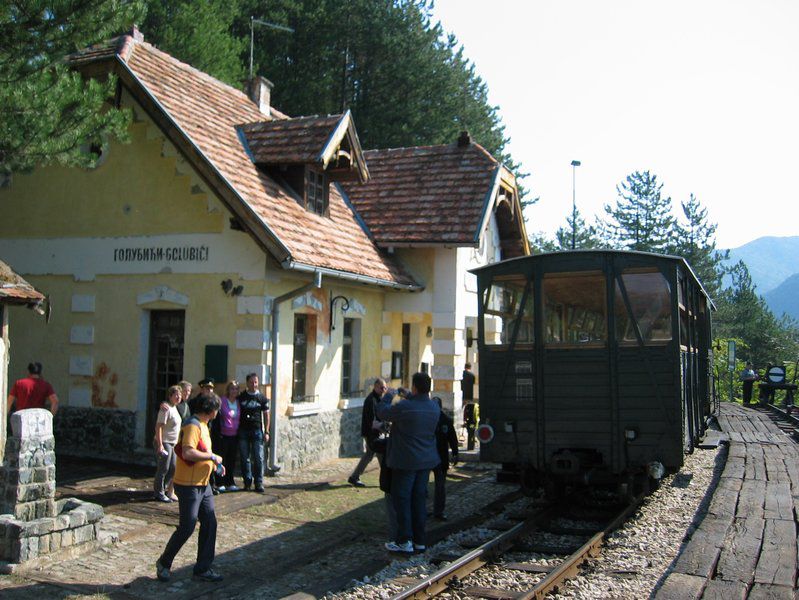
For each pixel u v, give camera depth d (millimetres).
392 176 20078
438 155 20312
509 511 11031
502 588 7312
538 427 10883
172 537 7668
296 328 14781
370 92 33875
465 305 18938
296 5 32281
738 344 52594
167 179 14281
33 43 10422
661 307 10391
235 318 13547
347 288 16281
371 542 9453
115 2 10688
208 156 13703
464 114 36281
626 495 10359
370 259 16656
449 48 36156
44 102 10570
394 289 17656
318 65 32781
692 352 12328
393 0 33688
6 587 7262
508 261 11320
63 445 14820
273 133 16141
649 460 10219
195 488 7641
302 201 15859
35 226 15484
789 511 9359
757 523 8734
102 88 11516
